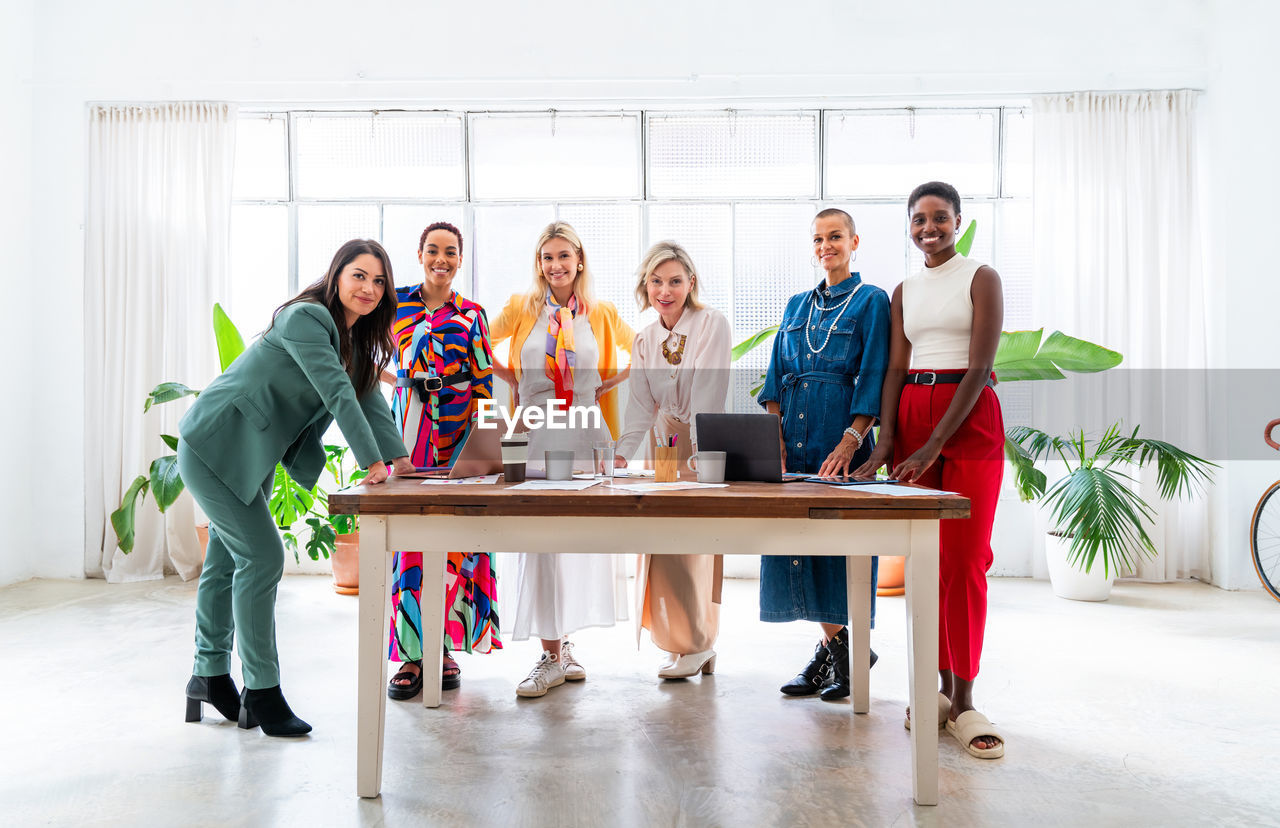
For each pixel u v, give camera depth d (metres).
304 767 2.09
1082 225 4.77
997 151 5.03
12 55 4.62
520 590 2.76
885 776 2.04
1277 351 4.38
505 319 3.05
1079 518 3.80
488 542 1.84
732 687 2.82
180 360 4.81
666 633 2.85
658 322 2.82
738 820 1.81
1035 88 4.75
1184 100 4.70
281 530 4.59
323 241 5.16
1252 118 4.43
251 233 5.16
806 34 4.80
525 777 2.04
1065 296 4.78
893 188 5.05
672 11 4.82
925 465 2.27
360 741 1.90
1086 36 4.74
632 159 5.07
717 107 4.96
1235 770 2.09
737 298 5.09
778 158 5.07
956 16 4.77
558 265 2.85
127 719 2.46
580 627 2.86
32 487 4.75
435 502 1.81
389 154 5.11
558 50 4.83
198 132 4.81
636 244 5.09
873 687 2.82
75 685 2.79
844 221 2.66
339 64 4.84
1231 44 4.52
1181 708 2.57
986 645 3.35
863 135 5.04
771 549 1.83
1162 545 4.68
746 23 4.80
